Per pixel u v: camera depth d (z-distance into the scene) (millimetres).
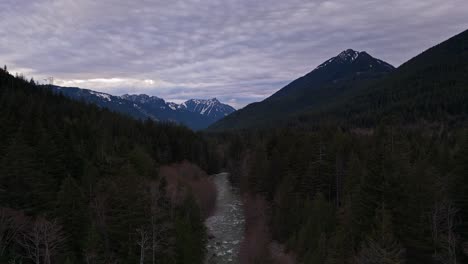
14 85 112125
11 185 34938
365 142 65438
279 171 63688
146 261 31625
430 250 27781
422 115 158875
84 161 54094
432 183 32844
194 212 43719
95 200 35875
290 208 50250
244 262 46312
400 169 31516
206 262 45000
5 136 53219
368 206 30312
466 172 32844
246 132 186250
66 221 32688
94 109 113375
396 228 27859
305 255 36844
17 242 30016
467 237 29734
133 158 61031
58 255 29453
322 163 53750
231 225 62750
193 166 98062
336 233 33719
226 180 102062
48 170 45688
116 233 33312
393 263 21141
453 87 191500
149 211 34969
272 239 51375
